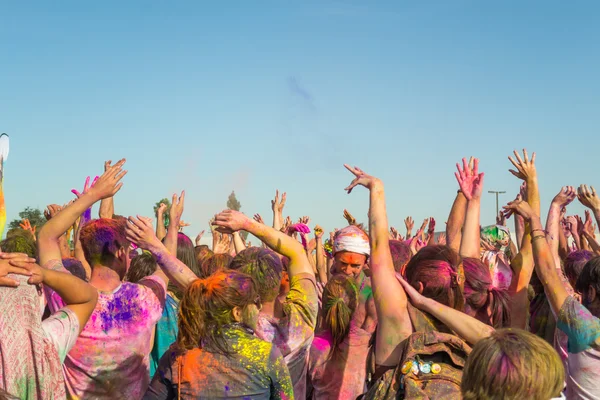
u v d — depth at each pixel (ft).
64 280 9.28
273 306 12.03
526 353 7.13
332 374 13.16
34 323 9.05
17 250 15.69
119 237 12.49
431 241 23.66
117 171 12.33
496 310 11.58
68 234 19.90
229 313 9.71
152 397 9.89
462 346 9.59
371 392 9.99
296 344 11.54
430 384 9.27
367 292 15.15
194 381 9.53
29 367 8.94
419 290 10.60
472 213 14.34
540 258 11.90
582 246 24.30
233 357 9.55
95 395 11.96
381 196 11.26
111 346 12.07
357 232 15.57
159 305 12.92
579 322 11.23
